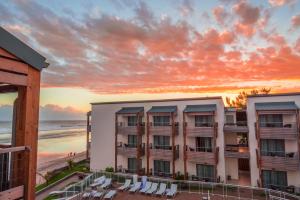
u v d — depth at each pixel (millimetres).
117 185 21578
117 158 27531
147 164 25078
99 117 29312
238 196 18578
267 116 21016
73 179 26266
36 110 4633
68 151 55688
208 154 22250
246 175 24797
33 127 4535
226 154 22484
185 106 25000
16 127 4492
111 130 28438
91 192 18438
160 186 20109
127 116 27797
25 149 4281
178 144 24797
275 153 20516
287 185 19656
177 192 19719
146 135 26203
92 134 29469
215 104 23750
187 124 24500
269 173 20422
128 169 26562
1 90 5207
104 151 28531
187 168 24000
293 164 18797
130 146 26734
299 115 19094
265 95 21328
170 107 25469
